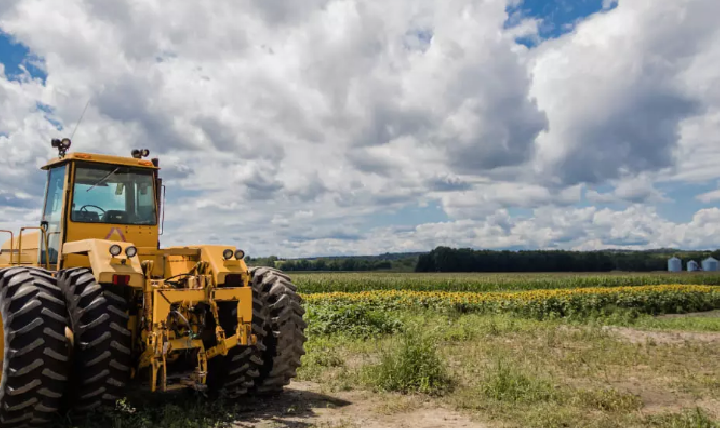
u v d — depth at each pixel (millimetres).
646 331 12406
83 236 6293
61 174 6543
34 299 4941
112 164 6520
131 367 5629
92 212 6387
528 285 34094
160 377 5508
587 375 7434
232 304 5805
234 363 5918
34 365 4738
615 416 5445
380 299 16781
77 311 5090
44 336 4812
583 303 18938
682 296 22062
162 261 6176
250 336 5504
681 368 7895
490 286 32594
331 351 9312
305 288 28344
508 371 6586
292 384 7164
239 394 6055
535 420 5270
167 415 5359
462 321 13266
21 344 4773
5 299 4996
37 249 7020
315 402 6164
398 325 12000
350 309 12617
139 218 6691
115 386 5113
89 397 5031
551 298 18766
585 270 82438
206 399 6109
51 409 4926
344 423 5285
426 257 82812
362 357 8938
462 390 6547
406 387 6672
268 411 5777
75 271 5398
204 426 5141
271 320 6277
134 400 6113
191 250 5887
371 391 6695
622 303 20344
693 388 6734
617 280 36375
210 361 6098
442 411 5750
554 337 10773
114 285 5465
